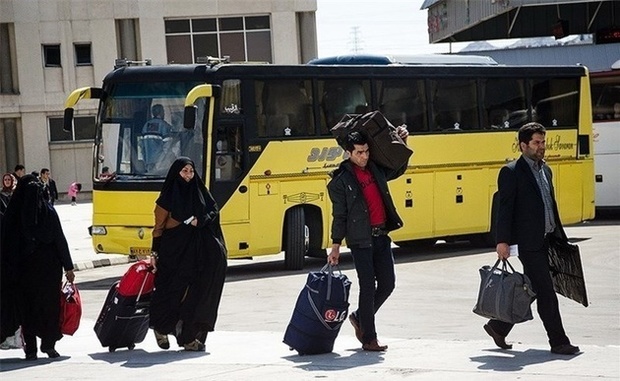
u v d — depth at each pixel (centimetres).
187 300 1570
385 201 1479
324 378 1267
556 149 3444
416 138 3114
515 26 5456
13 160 8388
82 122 8506
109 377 1355
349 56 3145
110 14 8406
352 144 1468
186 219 1550
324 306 1468
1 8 8281
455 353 1448
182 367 1416
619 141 4172
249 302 2312
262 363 1418
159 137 2755
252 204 2802
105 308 1614
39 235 1533
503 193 1399
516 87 3353
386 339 1644
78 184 7675
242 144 2788
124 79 2806
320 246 2948
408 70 3106
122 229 2762
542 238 1394
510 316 1409
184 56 8475
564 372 1249
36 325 1554
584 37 7125
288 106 2872
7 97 8306
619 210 4488
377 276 1502
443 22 4947
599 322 1872
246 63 2828
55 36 8375
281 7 8494
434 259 3106
